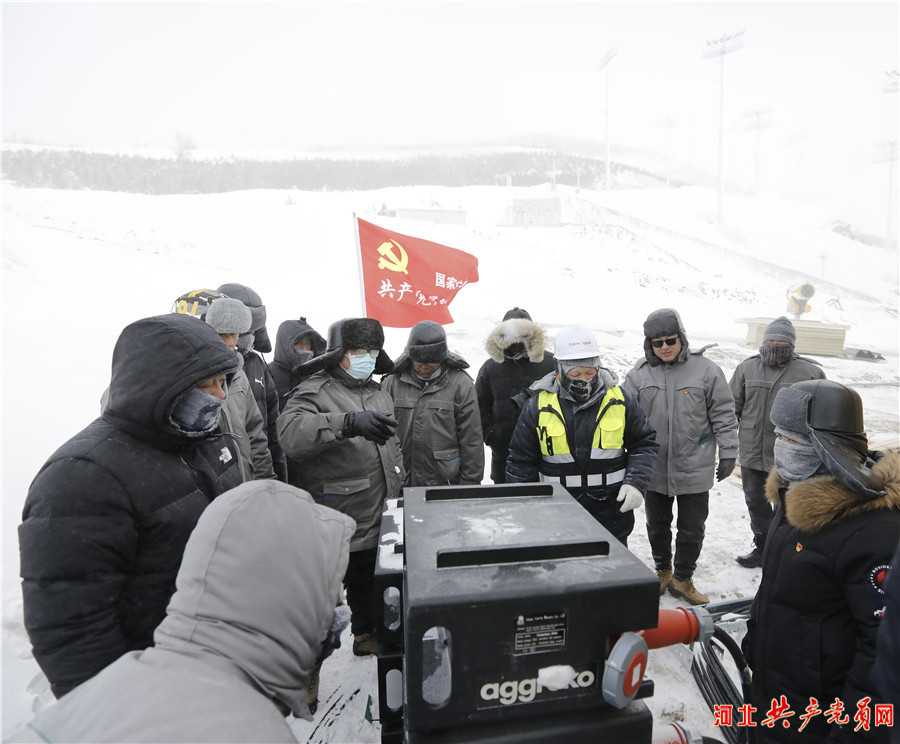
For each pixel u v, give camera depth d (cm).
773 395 375
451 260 439
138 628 137
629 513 287
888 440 632
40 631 122
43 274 1340
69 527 123
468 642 87
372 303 424
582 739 92
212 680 76
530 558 98
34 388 618
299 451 254
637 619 92
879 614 131
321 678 271
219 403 152
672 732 121
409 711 88
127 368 137
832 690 148
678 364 343
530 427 285
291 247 2502
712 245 4756
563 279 2539
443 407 321
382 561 117
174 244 2344
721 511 488
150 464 138
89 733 67
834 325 1541
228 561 84
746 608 285
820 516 143
